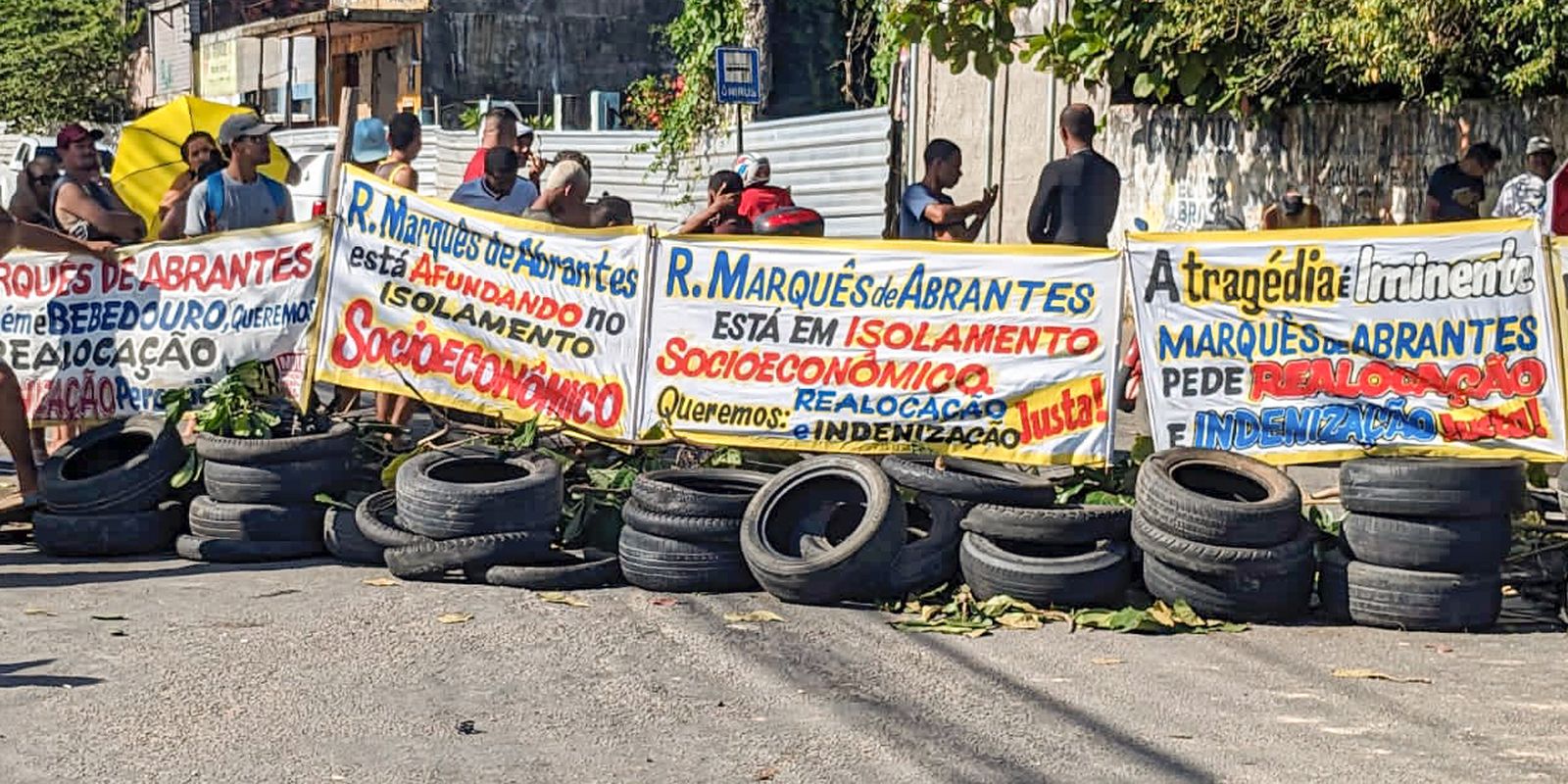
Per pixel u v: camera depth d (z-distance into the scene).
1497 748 6.23
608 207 12.25
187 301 9.91
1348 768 6.00
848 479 8.62
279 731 6.31
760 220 11.87
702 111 23.27
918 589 8.40
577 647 7.50
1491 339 8.66
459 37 36.44
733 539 8.54
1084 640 7.79
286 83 38.31
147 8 45.88
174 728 6.34
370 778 5.83
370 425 9.79
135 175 15.33
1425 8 12.59
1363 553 8.08
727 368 9.35
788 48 25.44
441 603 8.25
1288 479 8.39
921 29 12.88
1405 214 16.05
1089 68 15.81
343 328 9.66
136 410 10.04
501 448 9.29
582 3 37.31
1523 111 14.94
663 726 6.41
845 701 6.76
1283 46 14.77
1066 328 9.05
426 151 30.09
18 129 46.03
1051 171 11.95
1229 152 17.86
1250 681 7.11
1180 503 7.99
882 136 19.66
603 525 9.02
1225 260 8.86
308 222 9.77
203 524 9.14
